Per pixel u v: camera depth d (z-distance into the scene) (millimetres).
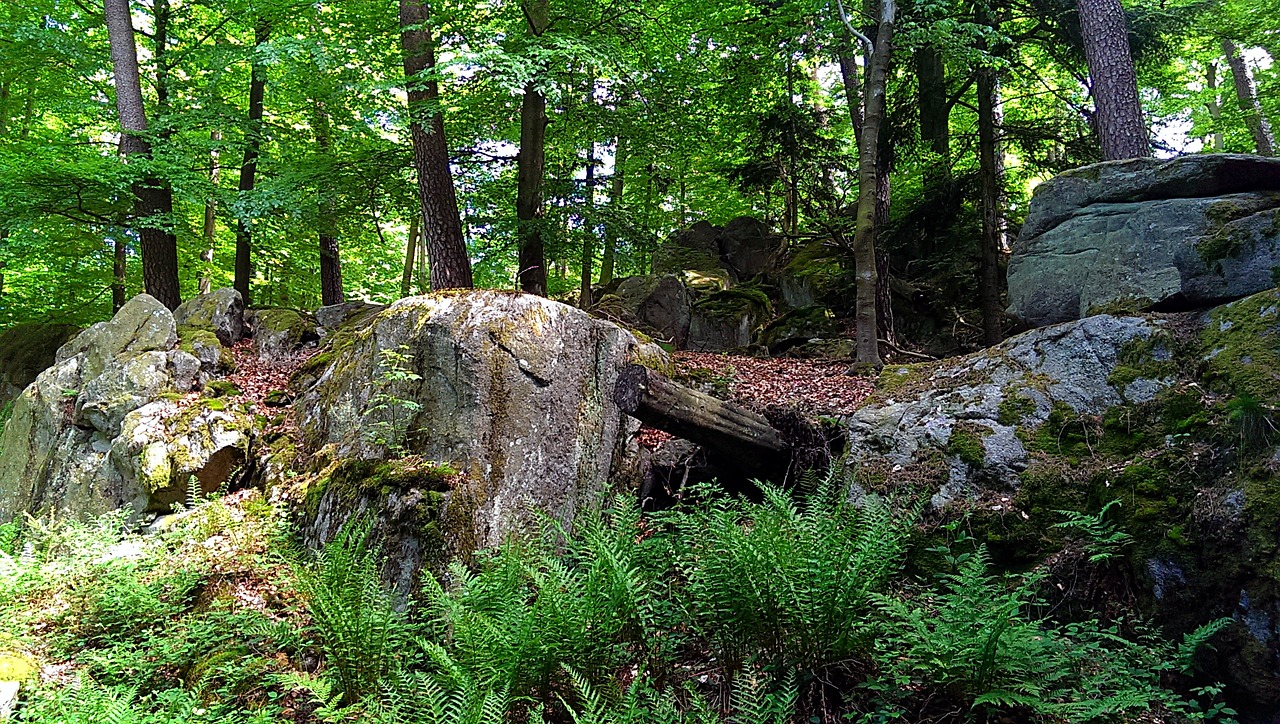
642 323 12484
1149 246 5426
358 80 9672
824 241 13625
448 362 5543
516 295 5910
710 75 11406
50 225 10805
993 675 3168
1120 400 4758
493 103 10891
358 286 20016
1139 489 4156
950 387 5605
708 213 19359
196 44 11250
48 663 4332
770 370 9531
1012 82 12734
